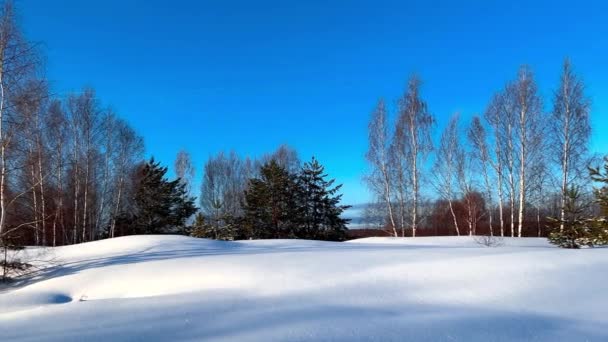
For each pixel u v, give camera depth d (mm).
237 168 38656
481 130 23578
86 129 21922
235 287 6367
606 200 10984
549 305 4484
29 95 10578
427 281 5723
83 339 3867
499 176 22016
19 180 12648
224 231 22625
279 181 26422
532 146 20641
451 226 27656
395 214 24969
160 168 28125
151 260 9312
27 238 18906
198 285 6793
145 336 3896
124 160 25688
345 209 28281
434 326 3930
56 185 19438
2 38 10125
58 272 9508
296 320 4266
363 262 7320
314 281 6246
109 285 7566
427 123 22750
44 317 4887
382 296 5270
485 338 3586
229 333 3896
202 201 37812
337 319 4254
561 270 5637
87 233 23078
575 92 18844
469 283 5453
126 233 26188
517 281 5332
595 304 4398
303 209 27438
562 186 18797
